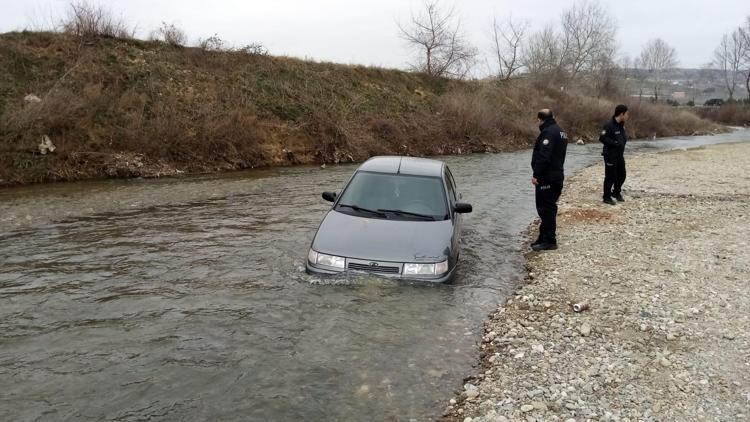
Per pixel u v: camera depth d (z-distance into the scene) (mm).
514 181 16719
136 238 8562
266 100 22828
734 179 16266
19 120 15039
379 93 29188
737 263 7520
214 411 3768
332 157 21688
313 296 5973
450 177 8469
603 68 58438
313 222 9914
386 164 7816
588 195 13547
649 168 19641
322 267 6230
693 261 7648
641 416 3787
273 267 7055
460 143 27312
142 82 19828
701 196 13164
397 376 4383
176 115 18625
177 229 9234
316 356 4664
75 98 16828
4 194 12656
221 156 18438
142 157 16656
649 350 4891
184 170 17141
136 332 5043
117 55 21016
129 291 6129
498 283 6891
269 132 20953
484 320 5625
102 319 5324
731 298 6164
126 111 17891
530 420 3717
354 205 7078
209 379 4211
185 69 22344
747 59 84375
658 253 8102
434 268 6086
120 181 15086
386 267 6051
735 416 3777
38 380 4117
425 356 4762
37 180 14391
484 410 3877
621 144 11945
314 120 22562
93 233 8867
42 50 19438
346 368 4480
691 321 5527
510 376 4406
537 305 6051
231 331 5102
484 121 28781
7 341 4789
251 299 5906
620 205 12070
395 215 6887
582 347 4961
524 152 27516
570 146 32344
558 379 4344
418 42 38188
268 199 12484
